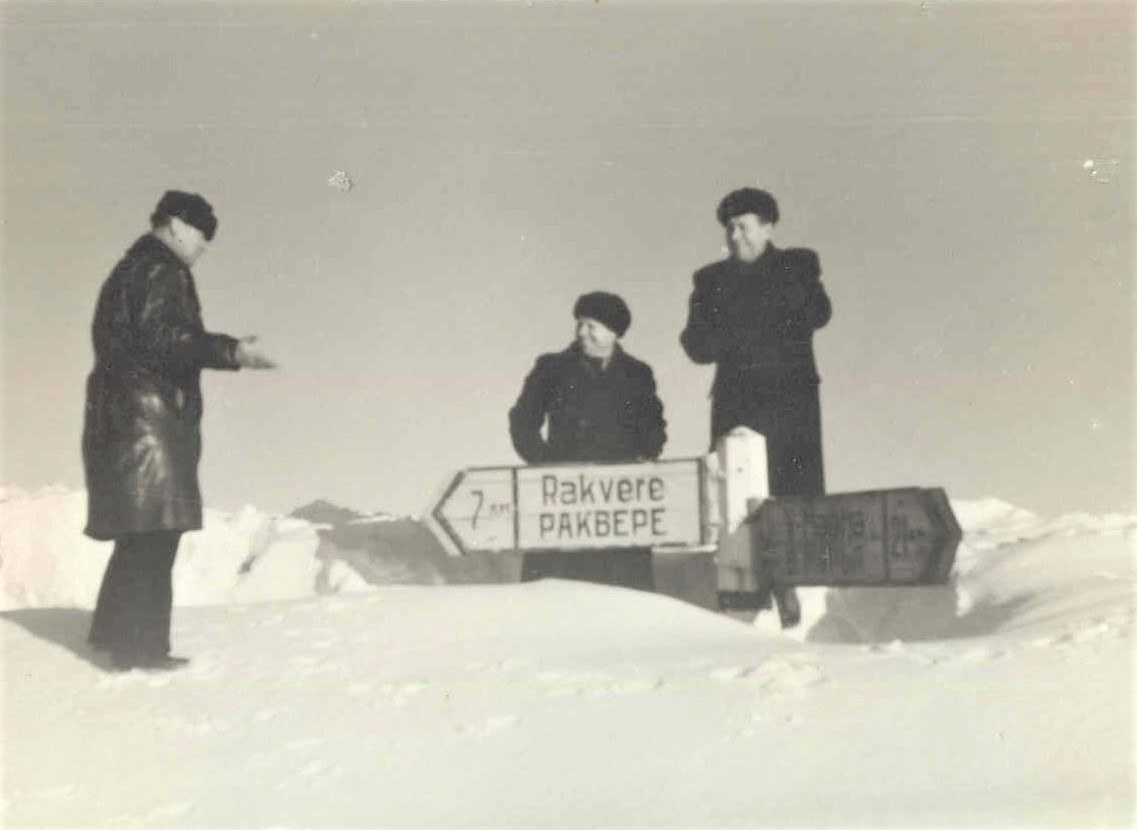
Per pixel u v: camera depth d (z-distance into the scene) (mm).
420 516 10836
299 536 10734
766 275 10672
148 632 8375
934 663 7699
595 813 5895
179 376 8672
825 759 6316
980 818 5645
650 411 10672
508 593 9633
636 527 10078
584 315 10766
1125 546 10117
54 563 10469
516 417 10805
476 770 6441
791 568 9703
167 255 8875
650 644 8570
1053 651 7723
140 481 8461
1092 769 6066
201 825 6074
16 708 7637
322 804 6207
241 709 7504
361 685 7820
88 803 6402
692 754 6453
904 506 9242
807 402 10555
